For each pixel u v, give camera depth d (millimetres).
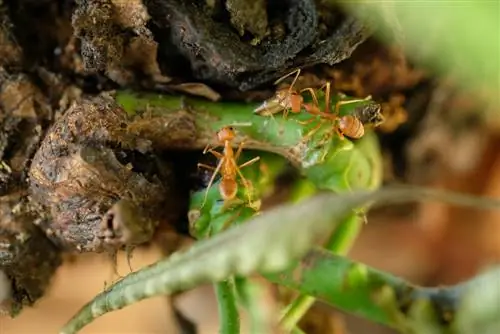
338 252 153
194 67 153
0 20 156
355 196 123
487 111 172
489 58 135
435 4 132
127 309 199
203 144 155
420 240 192
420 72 164
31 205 154
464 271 191
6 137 155
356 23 149
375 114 157
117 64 153
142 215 148
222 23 149
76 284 188
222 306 144
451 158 180
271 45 149
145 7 147
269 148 154
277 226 121
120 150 149
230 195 148
